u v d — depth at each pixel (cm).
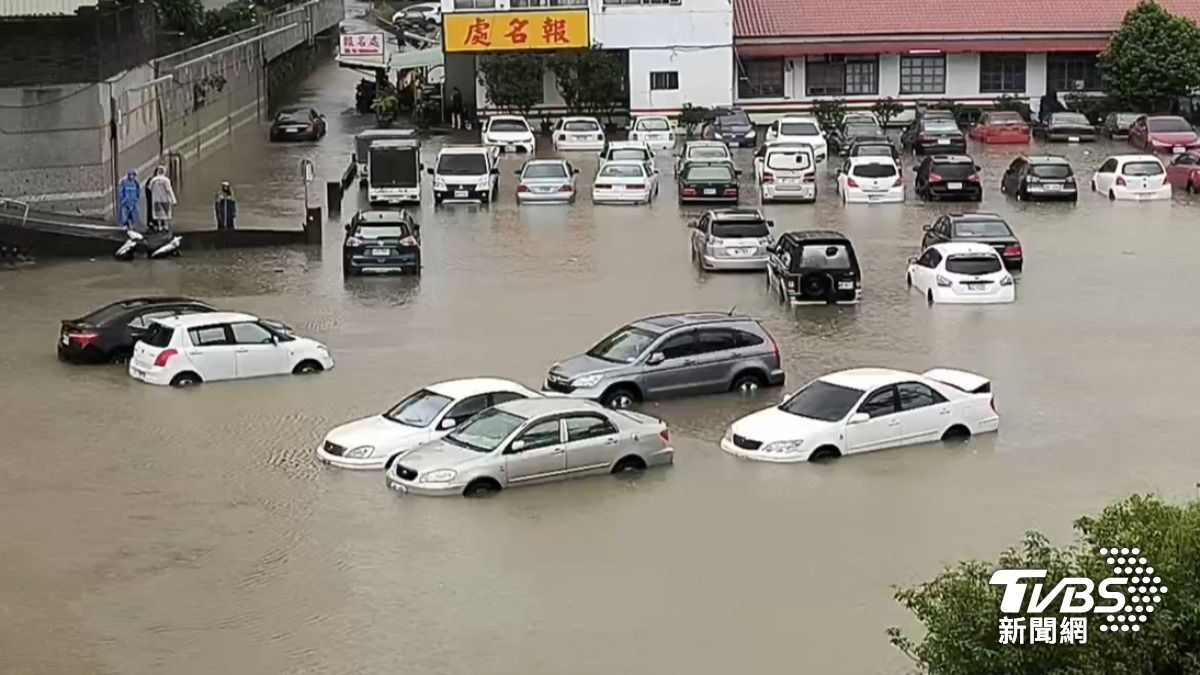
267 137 6681
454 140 6481
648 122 6231
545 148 6291
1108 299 3497
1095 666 1123
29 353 3062
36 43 4209
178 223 4472
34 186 4259
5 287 3688
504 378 2831
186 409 2662
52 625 1806
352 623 1795
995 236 3803
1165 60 6706
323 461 2369
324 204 4875
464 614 1812
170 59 5456
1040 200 4903
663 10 6694
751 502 2178
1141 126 6156
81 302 3516
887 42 6856
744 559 1967
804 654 1697
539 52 6725
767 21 6925
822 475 2300
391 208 4803
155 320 2938
